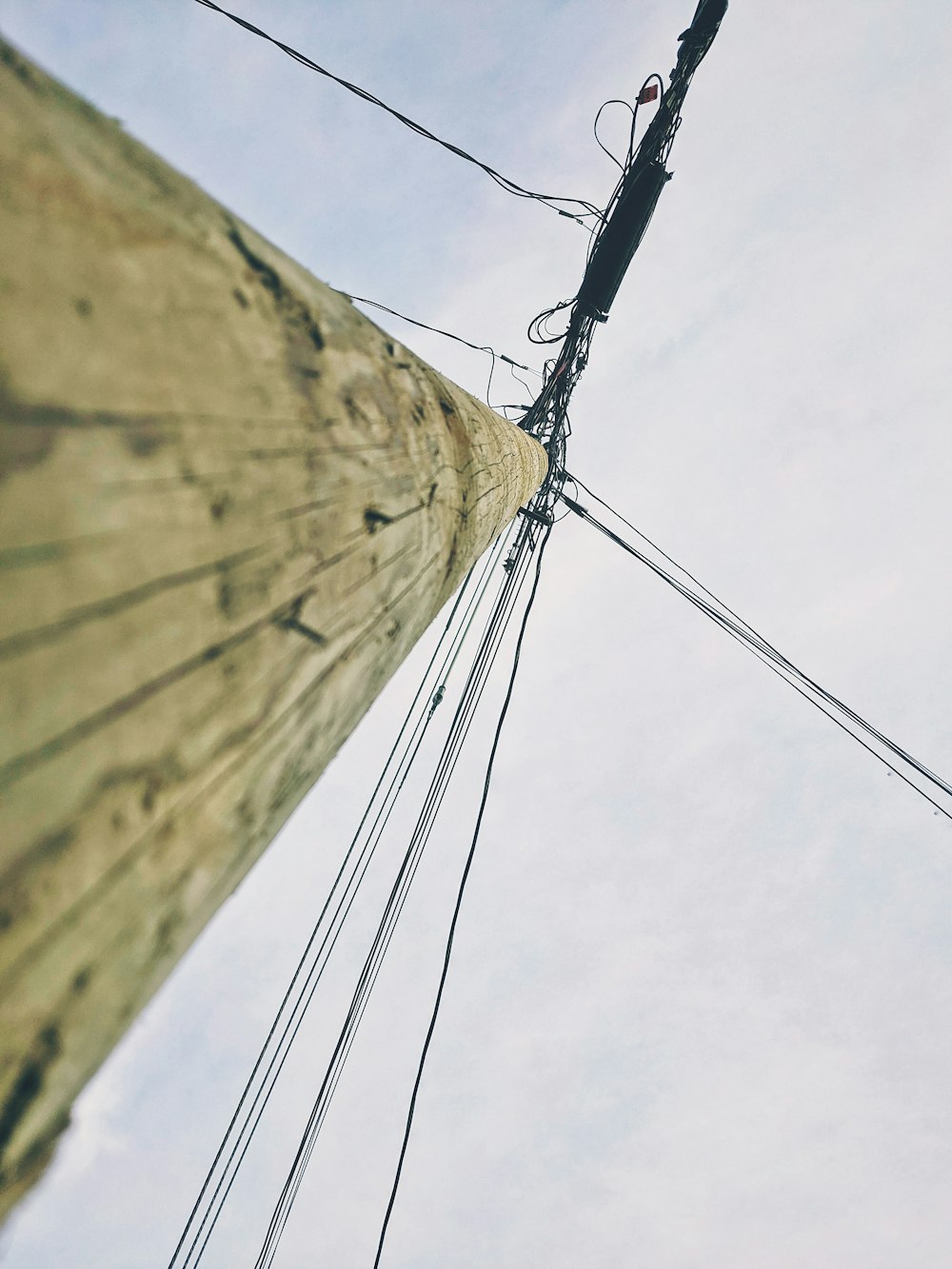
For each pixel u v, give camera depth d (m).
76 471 0.54
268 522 0.79
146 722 0.63
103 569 0.57
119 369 0.60
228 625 0.73
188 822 0.73
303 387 0.90
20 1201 0.57
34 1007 0.56
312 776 1.11
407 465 1.23
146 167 0.76
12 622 0.50
